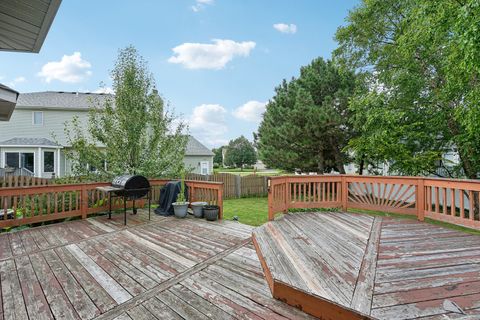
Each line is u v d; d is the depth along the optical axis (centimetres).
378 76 730
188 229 477
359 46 790
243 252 356
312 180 589
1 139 1476
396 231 416
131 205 675
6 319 209
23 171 1293
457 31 411
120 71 717
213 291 252
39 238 422
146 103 748
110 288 258
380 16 730
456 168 692
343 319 200
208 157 1945
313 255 310
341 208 598
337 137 884
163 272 294
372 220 493
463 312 194
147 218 570
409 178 511
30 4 273
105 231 465
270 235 395
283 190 557
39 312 218
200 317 210
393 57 696
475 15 381
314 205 585
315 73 969
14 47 369
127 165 732
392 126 653
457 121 589
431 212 479
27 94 1698
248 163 4441
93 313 217
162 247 377
